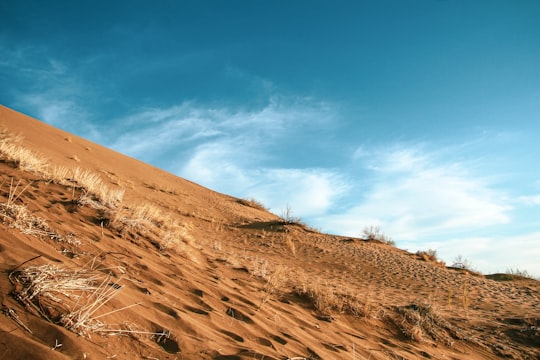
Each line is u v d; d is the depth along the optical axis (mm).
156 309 2998
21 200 4586
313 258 15133
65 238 3859
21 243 3068
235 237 17938
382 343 5246
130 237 5445
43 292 2314
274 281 6727
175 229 7980
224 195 37969
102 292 2658
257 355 2756
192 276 4836
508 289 13016
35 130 26859
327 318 5574
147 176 31641
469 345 6445
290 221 23125
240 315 3865
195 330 2859
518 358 6258
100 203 6297
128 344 2287
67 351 1922
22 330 1926
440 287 12203
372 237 23312
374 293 9406
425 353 5316
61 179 6980
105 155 32125
